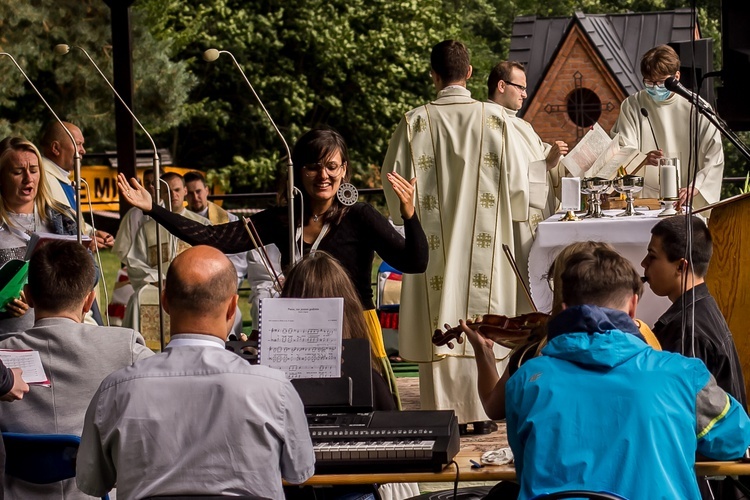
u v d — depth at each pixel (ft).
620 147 25.57
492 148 22.74
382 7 105.40
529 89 78.33
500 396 14.05
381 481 12.79
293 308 13.71
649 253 15.85
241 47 95.45
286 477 11.78
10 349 14.28
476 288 22.84
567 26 76.43
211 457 11.26
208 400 11.38
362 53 103.19
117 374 11.66
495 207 22.80
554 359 11.87
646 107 27.40
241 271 30.53
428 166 22.98
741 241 18.13
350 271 18.49
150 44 82.89
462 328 14.78
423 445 12.80
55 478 14.05
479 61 116.98
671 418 11.32
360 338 14.20
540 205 23.04
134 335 14.78
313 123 104.47
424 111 23.12
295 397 11.69
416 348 23.03
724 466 12.59
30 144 21.49
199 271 11.70
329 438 13.03
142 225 31.07
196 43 96.78
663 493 10.96
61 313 14.65
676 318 15.37
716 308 15.49
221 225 19.10
